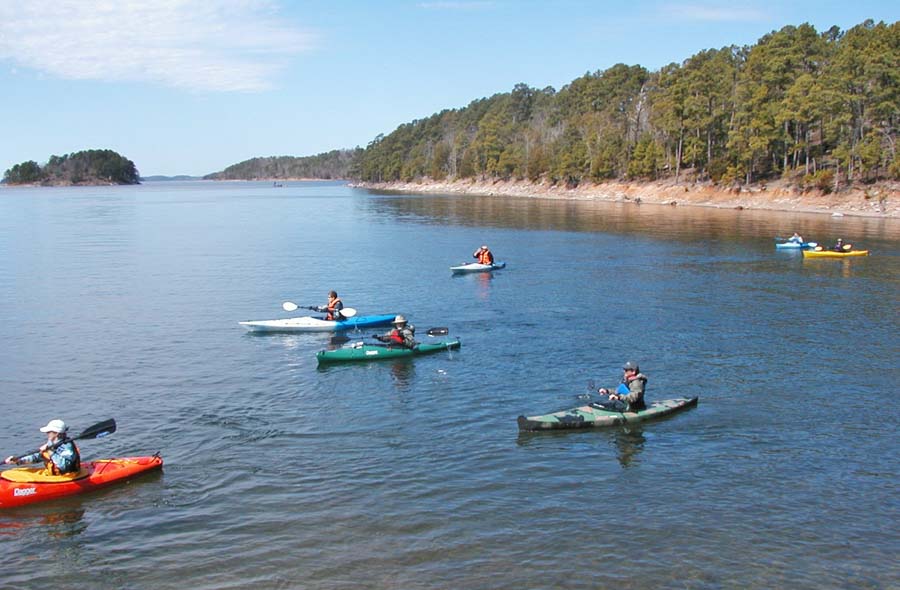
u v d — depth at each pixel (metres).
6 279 38.97
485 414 18.02
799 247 49.69
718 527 12.58
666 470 14.84
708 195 103.94
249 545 12.09
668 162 120.06
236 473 14.75
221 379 21.02
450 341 24.33
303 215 94.25
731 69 114.06
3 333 26.58
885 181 84.00
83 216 93.62
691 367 21.89
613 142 134.00
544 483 14.25
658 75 143.38
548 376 21.06
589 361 22.59
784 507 13.29
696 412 18.08
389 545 12.00
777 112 95.50
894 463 15.12
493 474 14.66
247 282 37.97
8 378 21.19
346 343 24.97
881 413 17.97
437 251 51.41
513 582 10.98
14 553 12.03
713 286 35.91
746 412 18.06
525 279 38.62
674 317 28.78
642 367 21.94
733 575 11.16
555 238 60.03
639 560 11.55
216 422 17.58
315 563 11.53
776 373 21.25
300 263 45.09
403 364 22.33
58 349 24.34
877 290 34.44
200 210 108.75
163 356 23.52
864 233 60.09
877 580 11.05
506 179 170.88
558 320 28.39
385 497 13.68
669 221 75.31
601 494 13.79
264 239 60.69
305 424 17.41
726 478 14.46
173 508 13.37
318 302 32.72
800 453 15.63
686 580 11.03
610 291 34.78
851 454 15.58
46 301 32.78
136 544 12.20
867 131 90.88
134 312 30.41
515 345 24.52
